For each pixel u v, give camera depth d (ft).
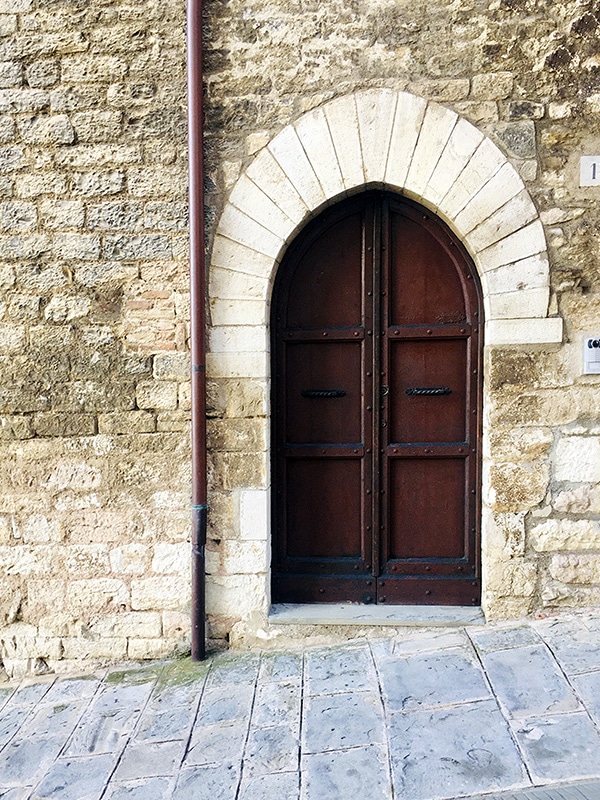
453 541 9.95
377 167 9.08
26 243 9.44
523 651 8.39
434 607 9.84
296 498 10.11
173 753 7.39
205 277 9.30
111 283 9.41
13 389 9.56
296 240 9.78
